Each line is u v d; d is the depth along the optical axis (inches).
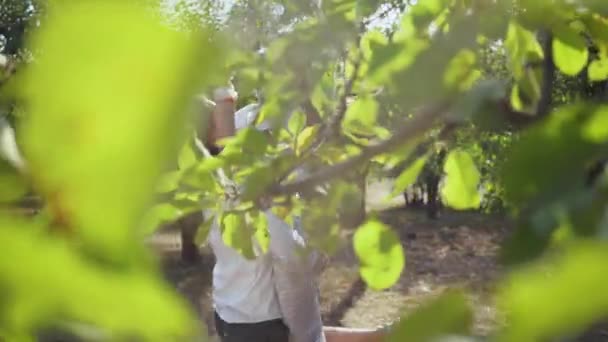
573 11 26.7
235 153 36.8
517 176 13.6
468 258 314.8
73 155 9.1
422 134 27.5
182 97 9.0
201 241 45.0
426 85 21.7
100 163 9.1
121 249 9.9
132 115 8.9
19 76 9.2
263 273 120.9
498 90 23.1
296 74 34.9
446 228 382.9
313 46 33.9
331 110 39.3
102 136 8.9
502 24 25.6
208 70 9.1
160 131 9.0
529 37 30.0
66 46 8.5
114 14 8.5
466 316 13.3
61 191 9.4
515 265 12.5
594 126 13.6
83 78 8.6
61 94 8.7
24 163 9.7
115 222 9.6
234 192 38.8
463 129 29.3
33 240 10.0
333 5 33.9
